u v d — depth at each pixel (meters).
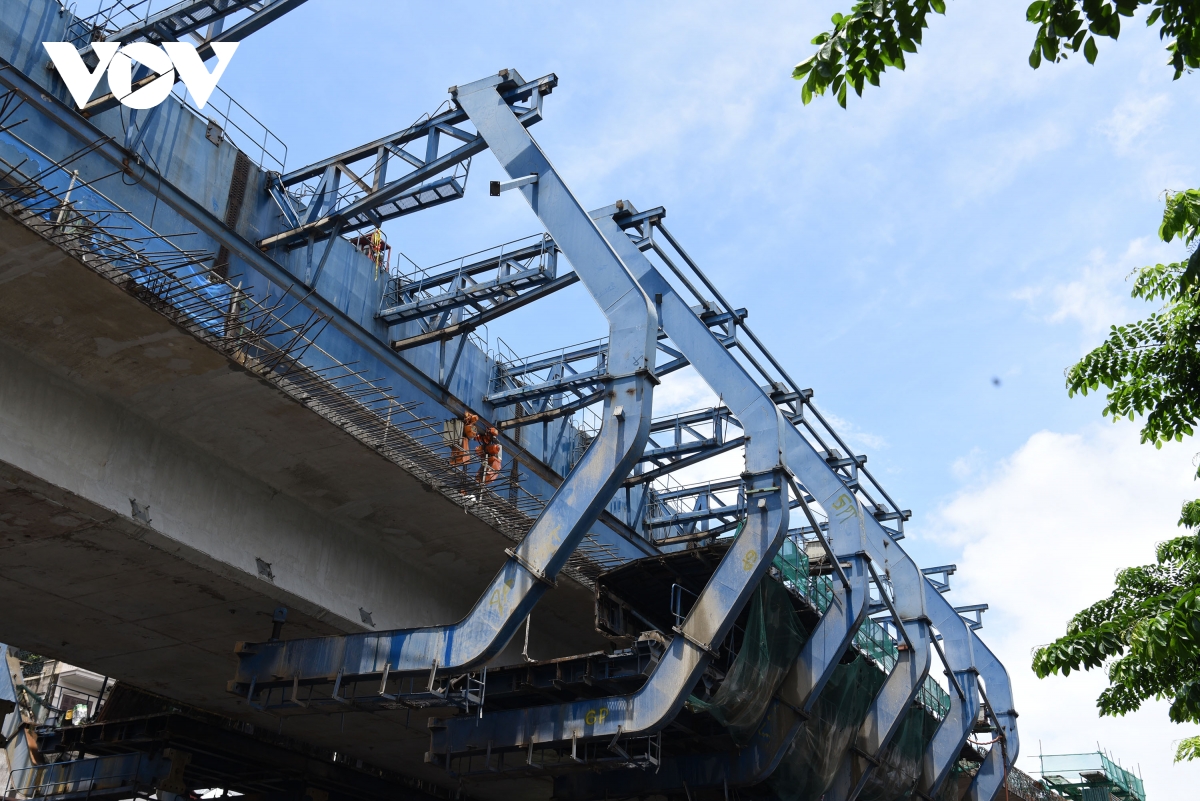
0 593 27.47
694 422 37.72
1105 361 13.38
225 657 31.66
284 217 28.27
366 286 30.92
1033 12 7.55
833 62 7.76
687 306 29.11
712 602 24.83
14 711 41.84
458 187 26.09
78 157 21.25
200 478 25.72
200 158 26.12
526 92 24.98
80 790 38.28
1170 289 13.24
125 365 22.91
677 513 43.25
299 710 24.48
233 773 39.28
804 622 32.12
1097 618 15.36
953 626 42.09
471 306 30.78
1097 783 71.06
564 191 23.69
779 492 25.75
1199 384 12.77
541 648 36.78
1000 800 46.03
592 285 23.09
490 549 31.41
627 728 24.31
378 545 30.83
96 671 33.38
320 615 28.42
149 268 20.91
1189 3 7.27
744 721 26.02
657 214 29.66
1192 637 11.22
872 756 33.47
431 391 32.88
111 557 25.23
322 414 24.53
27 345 22.11
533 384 35.44
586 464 22.25
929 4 7.52
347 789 40.62
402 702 23.11
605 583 28.59
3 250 19.77
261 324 23.84
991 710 42.09
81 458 22.97
